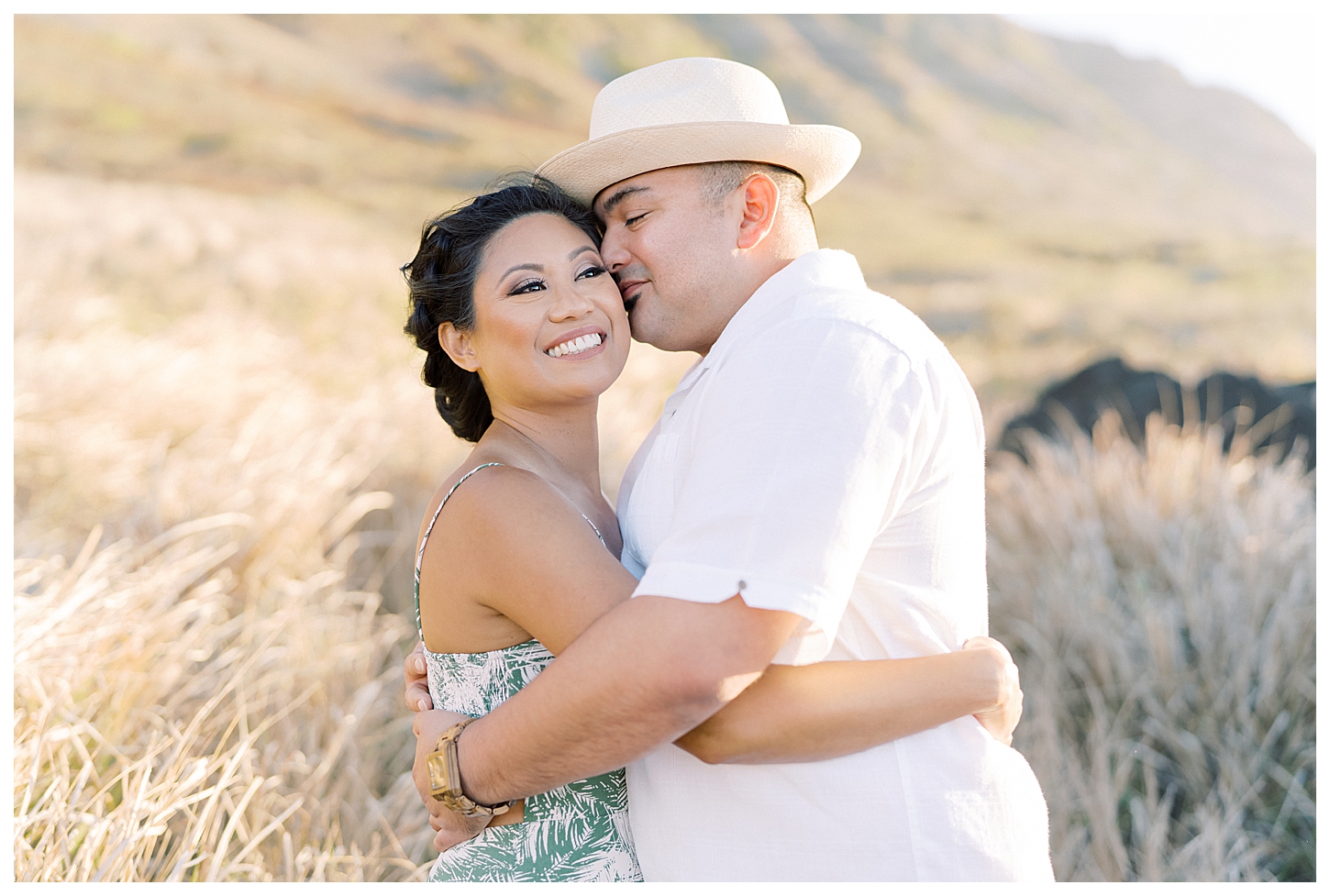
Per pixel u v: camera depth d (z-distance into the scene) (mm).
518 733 1280
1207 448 4586
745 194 1658
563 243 1619
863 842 1329
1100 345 11984
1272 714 3338
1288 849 3021
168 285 7559
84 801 2174
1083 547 4012
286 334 6676
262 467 3893
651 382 6047
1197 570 3850
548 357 1615
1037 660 3635
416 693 1621
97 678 2533
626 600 1315
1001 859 1357
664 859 1438
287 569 3547
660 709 1185
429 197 14680
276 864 2375
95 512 3736
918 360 1344
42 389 4281
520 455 1617
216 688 2787
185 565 3104
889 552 1370
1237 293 15016
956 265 16203
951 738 1373
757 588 1180
